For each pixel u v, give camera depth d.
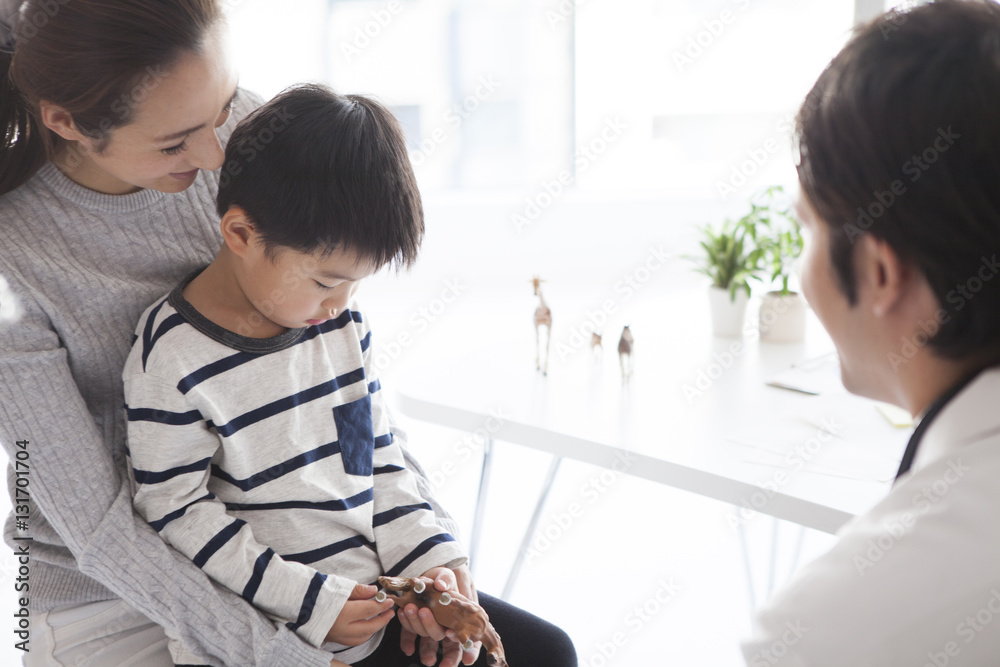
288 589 0.89
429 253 4.88
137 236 0.99
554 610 2.09
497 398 1.50
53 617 1.03
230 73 0.85
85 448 0.91
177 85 0.79
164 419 0.89
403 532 1.03
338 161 0.85
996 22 0.51
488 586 2.20
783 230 1.92
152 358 0.89
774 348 1.78
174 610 0.88
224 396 0.91
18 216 0.92
